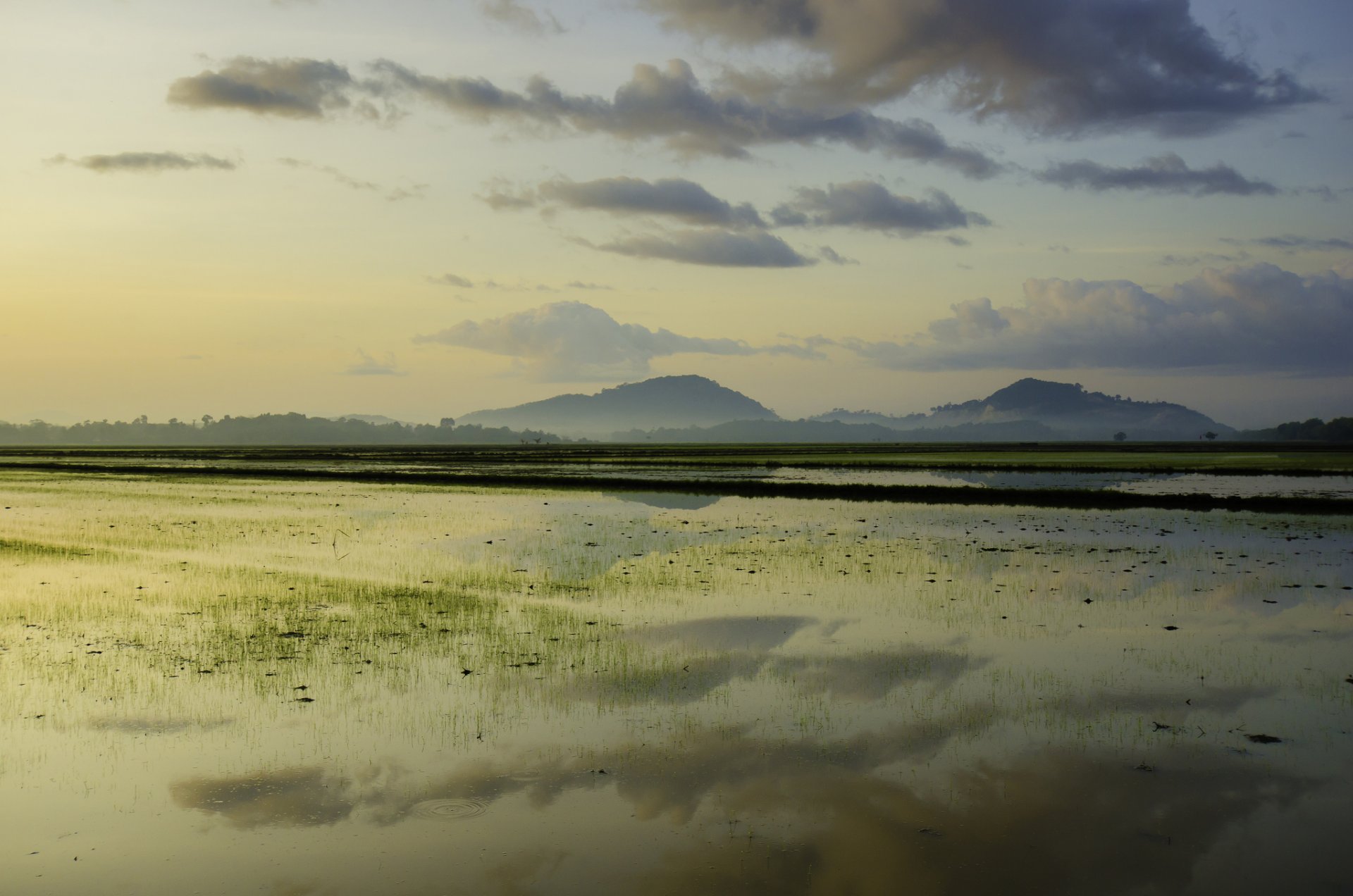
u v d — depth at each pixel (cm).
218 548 3584
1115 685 1766
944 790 1312
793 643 2064
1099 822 1223
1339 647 2039
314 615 2344
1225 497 5306
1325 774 1362
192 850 1162
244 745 1471
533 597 2583
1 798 1295
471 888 1074
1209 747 1462
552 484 7231
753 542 3716
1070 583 2778
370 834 1198
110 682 1772
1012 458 11369
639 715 1603
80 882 1090
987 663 1917
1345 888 1070
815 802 1277
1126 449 17025
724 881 1087
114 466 10612
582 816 1244
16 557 3356
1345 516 4625
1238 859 1134
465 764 1398
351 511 5153
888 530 4078
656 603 2495
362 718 1582
